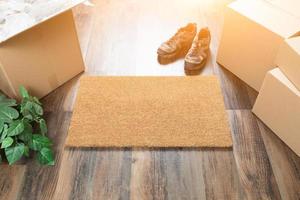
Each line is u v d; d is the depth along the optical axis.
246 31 1.39
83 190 1.16
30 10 1.15
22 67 1.29
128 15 2.01
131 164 1.23
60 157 1.25
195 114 1.40
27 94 1.26
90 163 1.24
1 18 1.11
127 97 1.48
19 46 1.22
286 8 1.40
